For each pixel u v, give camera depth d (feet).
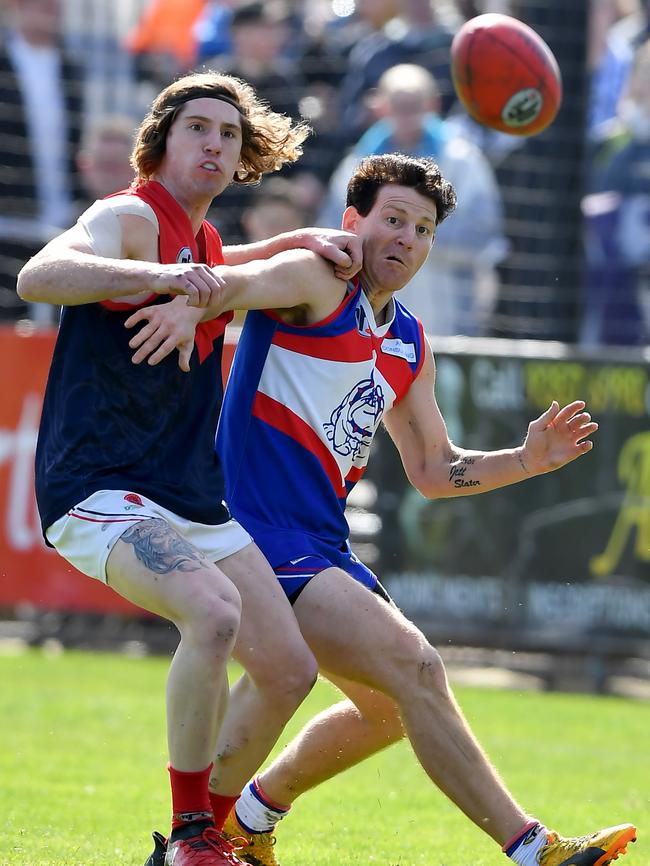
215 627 37.32
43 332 102.94
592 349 102.42
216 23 124.88
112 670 97.40
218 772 42.09
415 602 101.55
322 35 124.16
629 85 123.75
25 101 115.34
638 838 53.21
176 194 41.75
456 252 111.65
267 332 44.14
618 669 105.29
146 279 37.01
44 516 40.19
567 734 82.33
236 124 41.86
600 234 118.62
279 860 47.21
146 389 40.16
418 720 40.96
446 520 101.30
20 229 114.52
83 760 67.46
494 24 59.26
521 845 40.86
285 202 109.70
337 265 43.34
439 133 112.37
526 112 59.26
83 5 118.93
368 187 44.80
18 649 106.73
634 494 100.53
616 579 100.83
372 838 51.88
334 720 45.11
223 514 41.47
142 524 38.73
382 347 45.29
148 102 121.80
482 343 102.83
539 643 100.73
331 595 41.63
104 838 49.01
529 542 100.94
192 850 38.40
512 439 100.83
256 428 44.14
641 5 132.05
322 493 44.47
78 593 104.88
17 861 44.01
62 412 40.24
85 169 115.65
